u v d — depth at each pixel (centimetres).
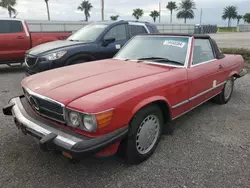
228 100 507
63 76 290
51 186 238
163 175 257
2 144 315
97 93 236
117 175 256
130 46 412
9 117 403
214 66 397
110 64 352
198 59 375
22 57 812
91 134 220
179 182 246
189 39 358
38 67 550
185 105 334
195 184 243
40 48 592
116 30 647
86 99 225
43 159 283
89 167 270
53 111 240
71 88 249
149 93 261
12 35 773
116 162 279
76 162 278
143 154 279
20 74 777
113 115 226
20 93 547
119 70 314
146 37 405
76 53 563
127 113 238
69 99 228
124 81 270
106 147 225
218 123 395
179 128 375
